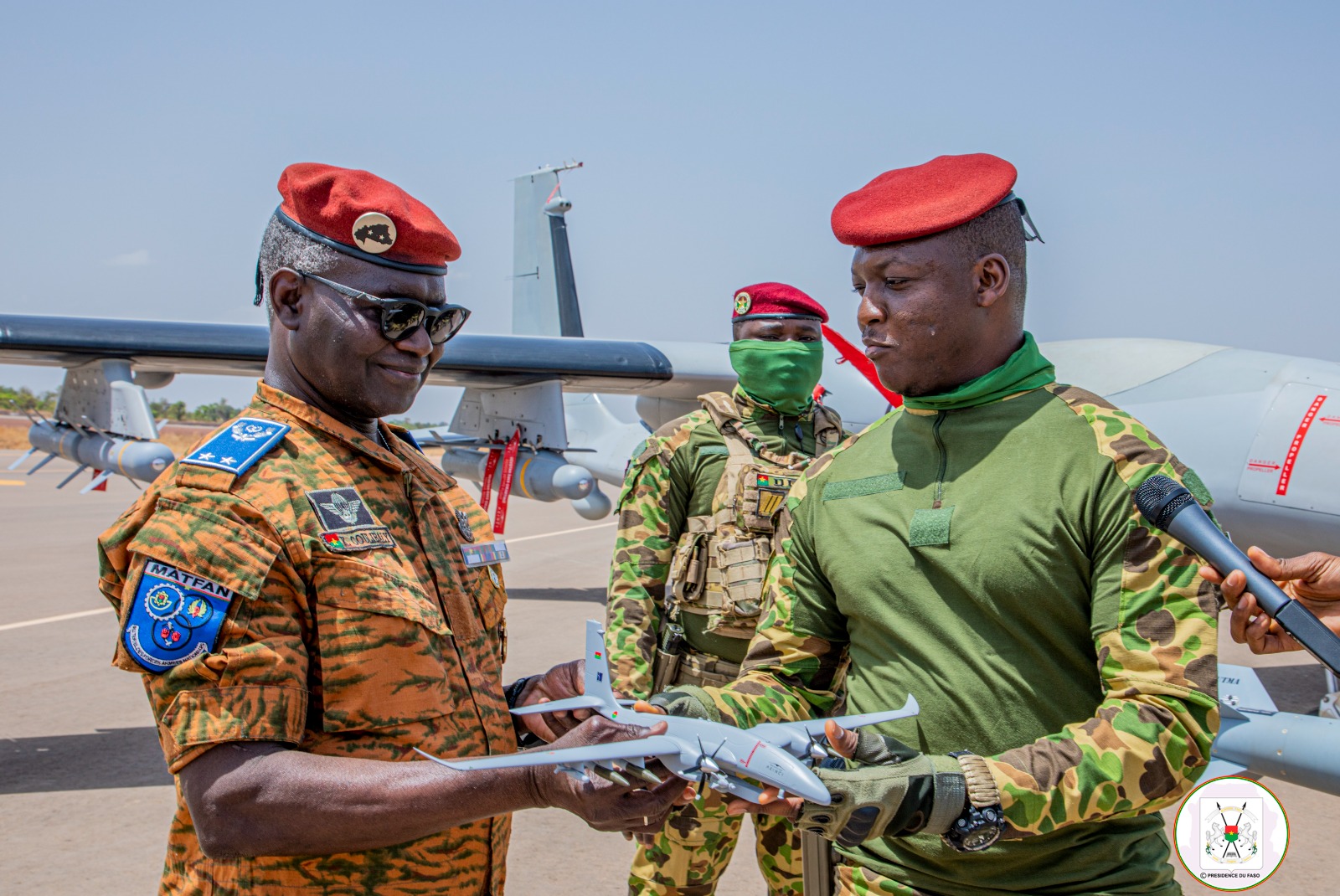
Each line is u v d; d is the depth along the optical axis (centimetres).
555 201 1741
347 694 147
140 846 429
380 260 160
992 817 146
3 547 1437
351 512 154
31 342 721
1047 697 170
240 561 141
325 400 166
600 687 178
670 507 337
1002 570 168
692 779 147
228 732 135
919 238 175
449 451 1135
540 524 2012
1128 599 158
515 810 143
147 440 773
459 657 165
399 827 137
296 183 161
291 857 147
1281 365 592
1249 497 565
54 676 711
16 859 414
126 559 152
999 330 181
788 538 210
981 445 178
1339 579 154
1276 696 680
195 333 780
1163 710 152
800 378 338
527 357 955
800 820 148
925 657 176
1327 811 483
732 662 326
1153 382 630
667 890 293
